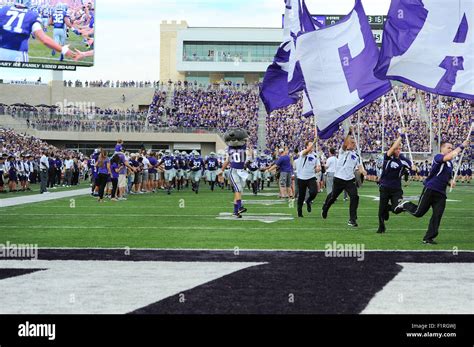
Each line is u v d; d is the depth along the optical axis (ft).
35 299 20.54
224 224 44.11
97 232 38.91
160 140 185.68
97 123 186.39
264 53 251.39
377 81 53.36
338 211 57.26
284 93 73.56
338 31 53.57
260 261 27.68
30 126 183.52
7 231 39.40
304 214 53.62
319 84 53.98
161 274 24.68
